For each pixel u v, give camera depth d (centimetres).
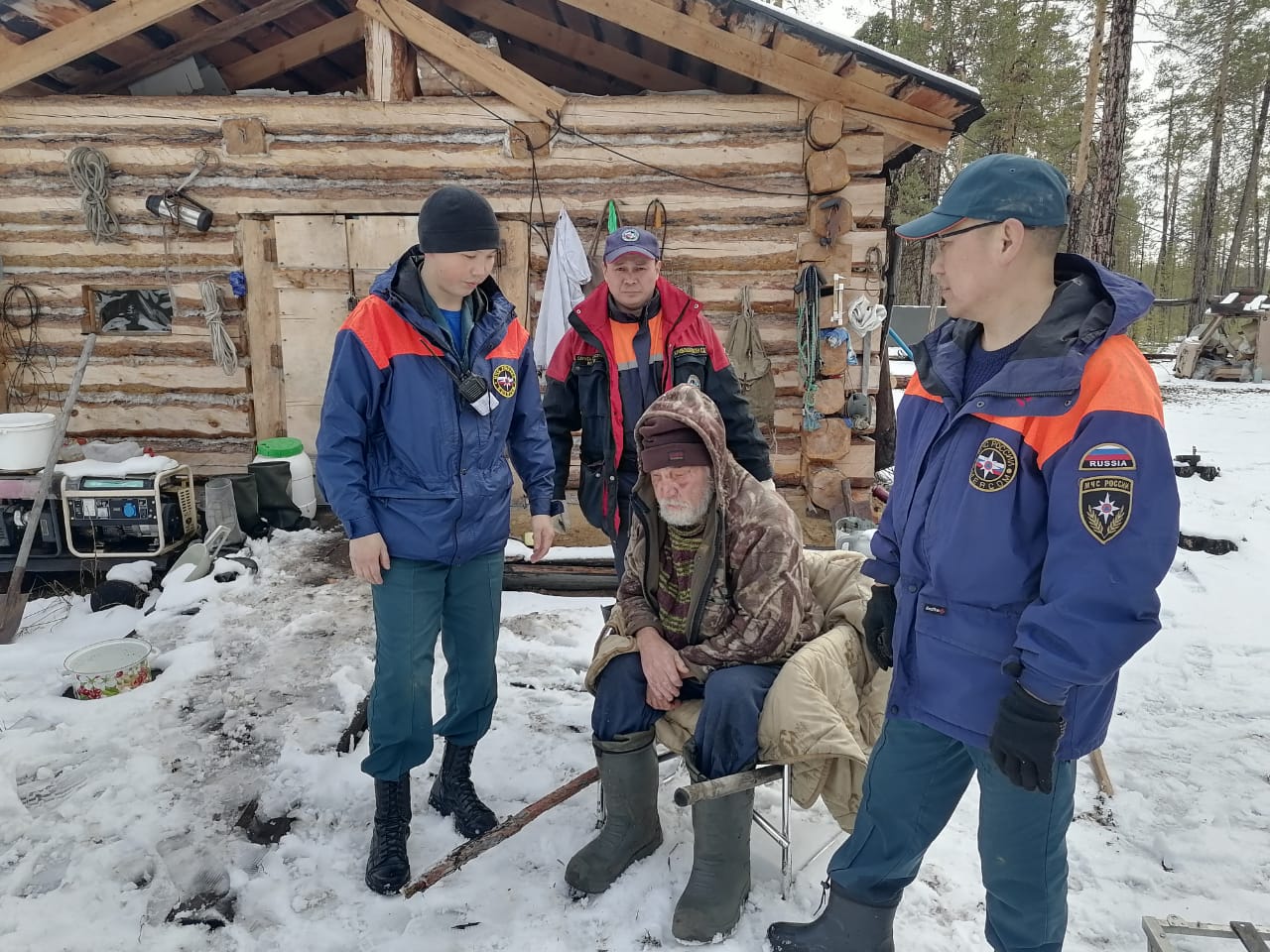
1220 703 358
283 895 242
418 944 222
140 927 231
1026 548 155
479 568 263
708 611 240
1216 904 237
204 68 632
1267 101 2847
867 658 246
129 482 508
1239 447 923
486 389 250
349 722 344
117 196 603
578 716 346
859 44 539
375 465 246
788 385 621
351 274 609
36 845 266
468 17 629
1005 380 152
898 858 192
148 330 646
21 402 630
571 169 597
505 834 239
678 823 269
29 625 464
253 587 497
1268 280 4331
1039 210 152
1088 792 294
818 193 593
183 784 301
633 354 308
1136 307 147
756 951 216
